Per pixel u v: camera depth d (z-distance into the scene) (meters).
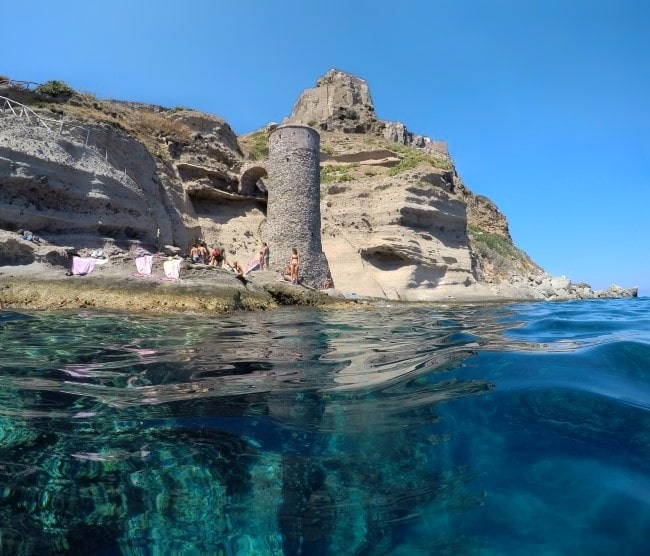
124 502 2.40
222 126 31.56
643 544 2.05
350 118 57.00
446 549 2.06
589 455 2.79
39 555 2.04
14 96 20.06
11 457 2.84
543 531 2.15
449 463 2.77
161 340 7.45
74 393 4.16
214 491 2.50
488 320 11.12
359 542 2.12
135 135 24.55
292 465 2.77
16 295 12.41
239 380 4.67
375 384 4.41
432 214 33.00
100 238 17.33
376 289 29.14
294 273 20.25
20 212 15.61
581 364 4.73
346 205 33.34
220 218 28.94
